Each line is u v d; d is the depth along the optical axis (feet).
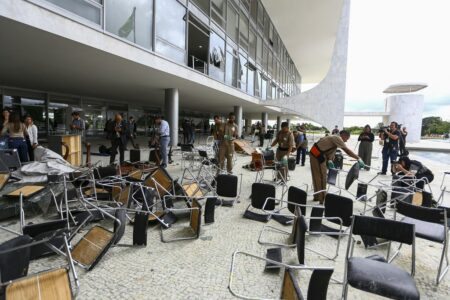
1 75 29.22
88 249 8.70
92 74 28.02
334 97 67.72
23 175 14.62
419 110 105.91
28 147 20.06
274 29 75.77
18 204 11.52
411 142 106.83
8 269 5.84
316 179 15.89
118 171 17.13
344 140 15.52
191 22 33.47
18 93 39.65
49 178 13.39
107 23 19.92
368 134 28.73
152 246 9.89
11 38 16.30
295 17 69.26
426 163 37.68
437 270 9.11
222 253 9.55
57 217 11.75
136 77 29.53
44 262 8.41
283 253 9.78
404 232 7.02
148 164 20.89
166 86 35.83
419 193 13.52
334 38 83.92
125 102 63.77
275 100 62.75
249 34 55.06
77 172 14.98
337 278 8.34
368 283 6.13
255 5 58.49
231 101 55.88
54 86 37.93
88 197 13.46
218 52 41.60
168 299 7.01
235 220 12.87
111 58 21.33
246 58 54.34
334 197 10.40
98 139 53.31
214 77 40.50
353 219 7.18
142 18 24.26
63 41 16.93
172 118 36.99
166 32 28.17
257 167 22.56
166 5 27.94
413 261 7.35
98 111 55.26
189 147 25.57
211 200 12.33
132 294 7.14
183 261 8.91
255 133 67.77
